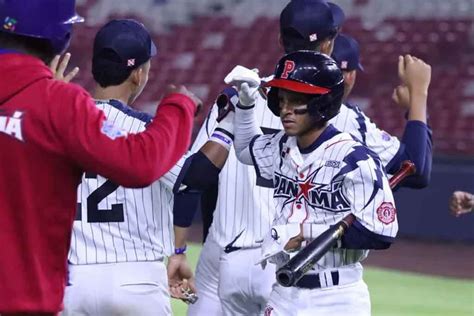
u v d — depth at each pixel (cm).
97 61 1903
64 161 1411
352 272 1866
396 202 6241
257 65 8225
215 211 2284
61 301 1449
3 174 1407
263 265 1892
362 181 1786
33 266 1414
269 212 2230
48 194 1413
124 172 1385
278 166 1873
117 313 1892
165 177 1870
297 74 1778
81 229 1884
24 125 1391
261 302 2270
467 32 7844
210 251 2347
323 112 1798
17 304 1406
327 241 1741
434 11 7994
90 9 8681
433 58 7744
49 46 1465
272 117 2145
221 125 1919
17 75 1407
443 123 7219
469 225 6116
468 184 6125
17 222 1412
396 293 4369
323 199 1819
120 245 1891
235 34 8444
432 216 6181
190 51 8406
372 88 7669
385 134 2066
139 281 1894
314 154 1822
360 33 7981
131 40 1895
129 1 8688
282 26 2125
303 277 1855
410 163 2014
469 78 7538
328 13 2112
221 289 2292
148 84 8231
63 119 1380
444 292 4456
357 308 1864
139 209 1894
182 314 3706
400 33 7931
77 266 1883
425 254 5669
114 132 1395
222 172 2248
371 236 1794
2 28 1434
